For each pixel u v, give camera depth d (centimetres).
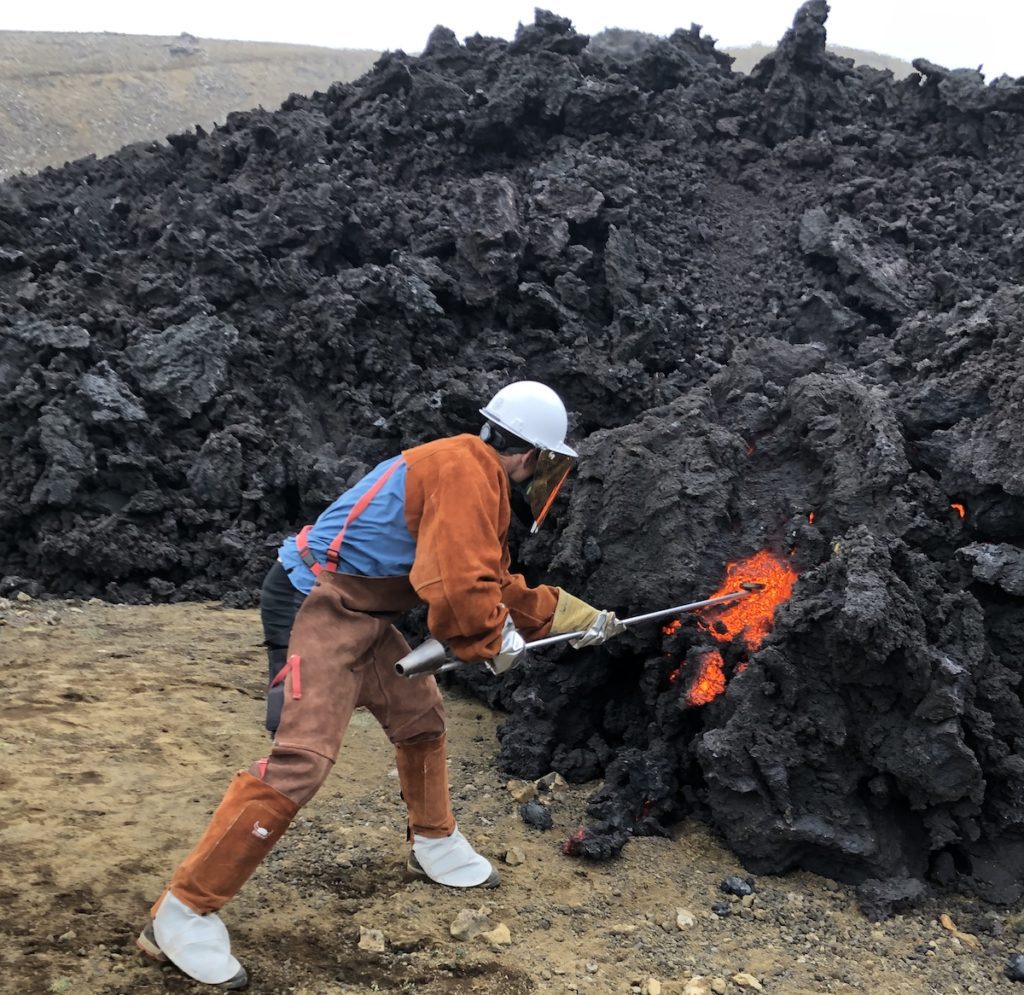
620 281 805
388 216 895
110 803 400
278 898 352
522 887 377
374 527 331
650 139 1014
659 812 432
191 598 705
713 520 485
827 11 1037
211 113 4003
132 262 866
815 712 405
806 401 522
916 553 444
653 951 343
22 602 663
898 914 380
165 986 297
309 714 317
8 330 764
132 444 730
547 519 552
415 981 314
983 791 390
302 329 795
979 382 500
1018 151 930
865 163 961
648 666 468
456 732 516
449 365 788
